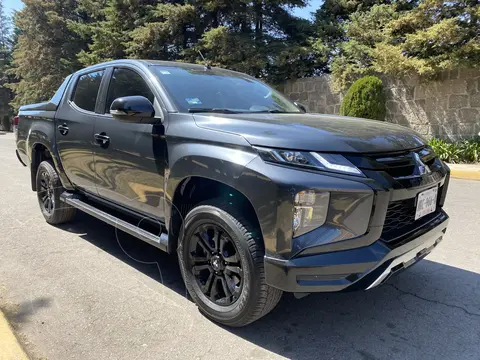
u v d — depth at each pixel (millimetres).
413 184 2412
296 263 2150
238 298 2486
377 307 2918
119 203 3537
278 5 15797
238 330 2596
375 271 2266
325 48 14195
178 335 2520
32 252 3914
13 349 2291
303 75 14766
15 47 35688
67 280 3293
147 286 3209
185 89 3191
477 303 2971
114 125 3369
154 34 16172
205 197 2859
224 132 2502
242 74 4117
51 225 4812
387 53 11055
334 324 2686
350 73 12656
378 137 2498
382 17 13312
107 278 3346
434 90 11109
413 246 2471
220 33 14625
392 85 11961
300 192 2121
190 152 2613
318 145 2236
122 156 3264
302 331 2596
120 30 18031
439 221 2791
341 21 15625
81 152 3840
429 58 10664
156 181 2957
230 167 2363
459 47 10281
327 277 2168
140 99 2857
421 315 2801
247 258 2359
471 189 7180
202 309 2742
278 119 2750
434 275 3453
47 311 2787
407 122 11758
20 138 5230
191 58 16156
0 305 2857
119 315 2746
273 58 14938
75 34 24266
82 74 4227
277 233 2182
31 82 25875
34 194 6504
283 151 2232
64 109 4234
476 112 10391
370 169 2230
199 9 16203
